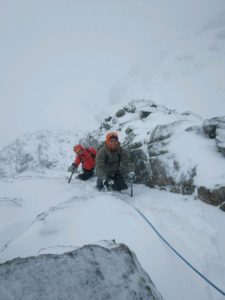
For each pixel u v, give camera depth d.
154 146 5.43
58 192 4.91
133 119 7.86
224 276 2.42
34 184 5.46
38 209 4.05
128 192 5.13
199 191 4.05
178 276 2.32
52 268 1.48
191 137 5.10
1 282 1.37
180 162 4.69
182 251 2.72
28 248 2.54
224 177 3.89
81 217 3.17
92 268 1.51
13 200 4.17
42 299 1.28
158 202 4.23
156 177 5.04
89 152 6.66
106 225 3.00
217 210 3.67
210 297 2.15
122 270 1.52
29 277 1.41
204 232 3.10
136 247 2.64
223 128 4.54
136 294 1.39
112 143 4.82
